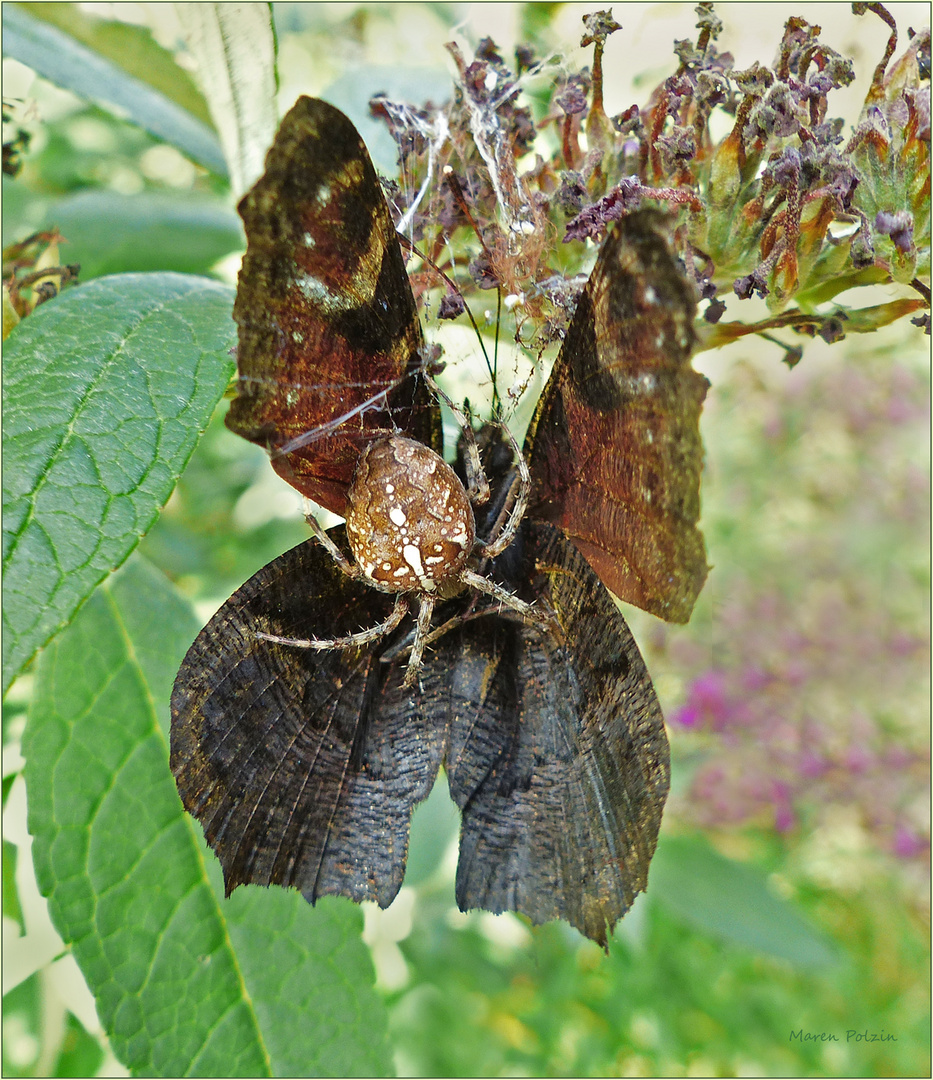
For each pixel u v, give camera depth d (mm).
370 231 171
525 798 184
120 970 206
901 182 190
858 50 212
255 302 166
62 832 207
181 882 209
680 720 369
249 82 212
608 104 229
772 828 433
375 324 174
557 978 351
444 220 197
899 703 465
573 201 193
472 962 353
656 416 165
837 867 451
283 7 271
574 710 182
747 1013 414
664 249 160
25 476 176
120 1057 204
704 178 196
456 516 178
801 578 492
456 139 196
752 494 476
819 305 200
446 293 194
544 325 191
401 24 279
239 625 177
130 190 262
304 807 182
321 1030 210
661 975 398
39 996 230
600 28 195
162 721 213
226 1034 208
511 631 186
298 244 167
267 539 299
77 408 179
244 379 166
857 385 469
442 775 240
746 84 190
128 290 188
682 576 167
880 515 492
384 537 177
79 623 212
